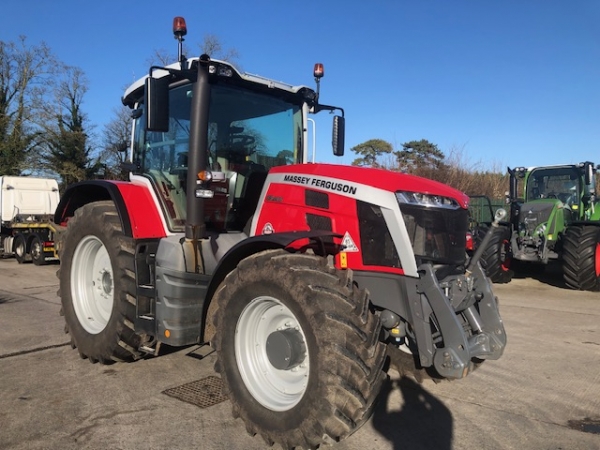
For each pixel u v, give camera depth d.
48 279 10.20
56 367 4.42
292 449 2.85
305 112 4.68
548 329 5.95
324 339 2.68
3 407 3.57
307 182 3.52
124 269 4.05
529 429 3.33
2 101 28.06
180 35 3.62
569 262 8.52
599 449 3.08
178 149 4.18
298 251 3.23
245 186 4.24
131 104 4.91
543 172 10.67
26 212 14.58
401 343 3.52
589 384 4.15
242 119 4.27
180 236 3.93
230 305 3.20
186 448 3.01
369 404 2.74
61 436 3.15
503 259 9.34
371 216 3.18
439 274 3.16
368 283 3.17
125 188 4.21
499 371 4.43
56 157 28.11
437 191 3.31
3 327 5.86
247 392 3.12
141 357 4.51
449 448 3.06
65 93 28.80
